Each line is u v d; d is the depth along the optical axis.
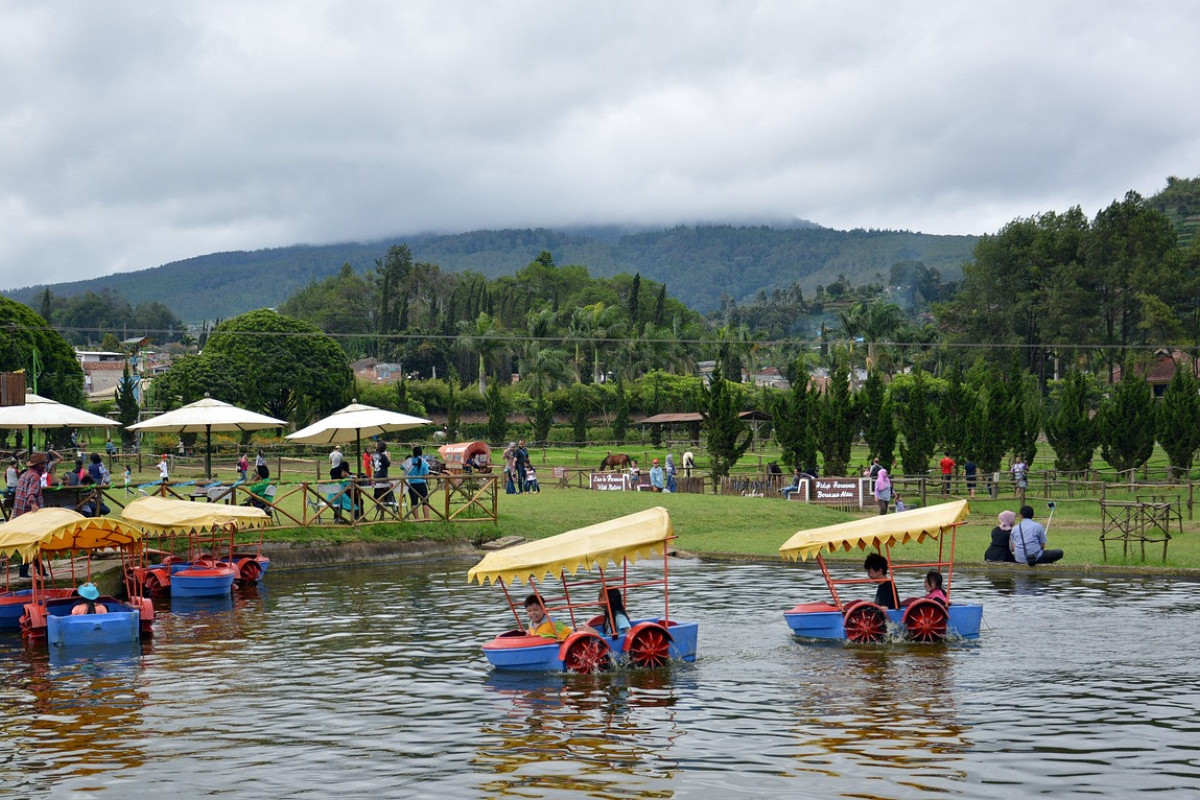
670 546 34.56
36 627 21.12
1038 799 11.18
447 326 159.00
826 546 20.09
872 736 13.44
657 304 176.25
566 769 12.39
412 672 17.50
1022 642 19.03
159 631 21.62
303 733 14.02
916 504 46.31
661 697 15.62
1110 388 108.44
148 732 14.16
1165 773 11.92
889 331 115.62
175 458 60.97
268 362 103.56
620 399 103.06
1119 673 16.61
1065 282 123.38
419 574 29.91
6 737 14.00
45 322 86.44
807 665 17.55
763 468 64.25
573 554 17.64
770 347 167.88
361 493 33.97
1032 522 28.86
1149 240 125.00
